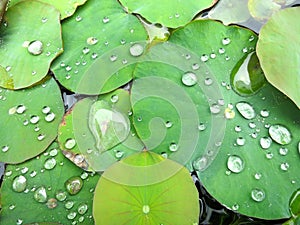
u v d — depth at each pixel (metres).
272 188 0.40
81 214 0.41
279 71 0.42
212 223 0.41
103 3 0.49
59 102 0.45
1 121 0.44
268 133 0.42
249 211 0.39
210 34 0.46
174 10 0.48
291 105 0.43
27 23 0.48
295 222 0.39
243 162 0.41
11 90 0.45
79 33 0.48
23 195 0.41
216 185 0.40
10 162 0.42
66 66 0.46
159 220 0.39
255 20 0.48
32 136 0.43
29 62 0.46
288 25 0.44
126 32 0.47
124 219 0.39
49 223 0.40
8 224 0.40
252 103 0.43
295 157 0.41
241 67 0.44
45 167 0.42
